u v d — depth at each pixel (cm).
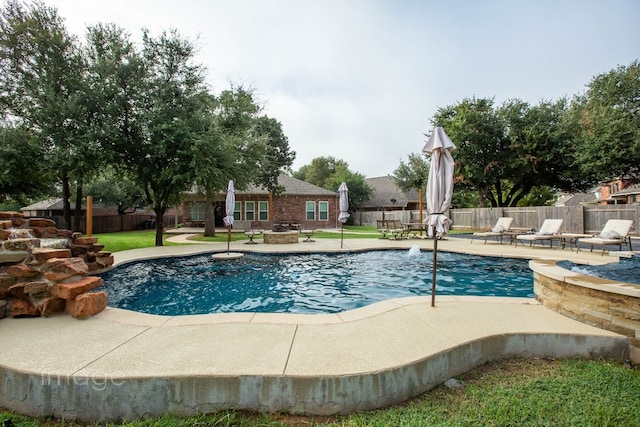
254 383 230
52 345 289
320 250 1077
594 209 1373
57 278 384
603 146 1487
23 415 236
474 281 728
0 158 1051
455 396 251
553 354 319
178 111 1198
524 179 2148
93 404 229
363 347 282
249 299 602
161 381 228
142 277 767
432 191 426
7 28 1108
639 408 228
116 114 1133
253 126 1738
